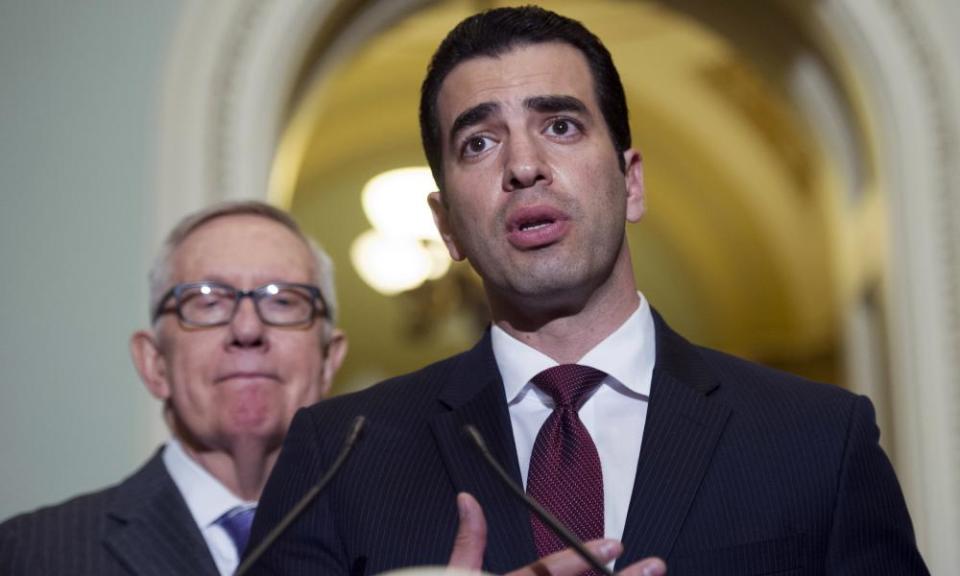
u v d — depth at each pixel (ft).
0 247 16.96
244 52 17.38
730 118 33.86
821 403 6.74
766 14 19.61
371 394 7.30
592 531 6.38
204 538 9.32
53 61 17.37
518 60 6.99
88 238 16.97
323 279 10.27
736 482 6.44
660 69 32.40
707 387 6.89
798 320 36.09
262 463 9.65
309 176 37.99
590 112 6.98
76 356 16.72
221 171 17.13
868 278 19.39
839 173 20.20
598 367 6.89
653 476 6.45
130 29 17.44
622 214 7.00
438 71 7.27
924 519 17.19
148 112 17.25
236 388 9.52
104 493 9.60
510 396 6.98
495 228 6.76
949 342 17.51
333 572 6.59
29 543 9.05
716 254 38.63
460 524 5.88
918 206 17.74
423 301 35.99
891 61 17.97
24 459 16.51
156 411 16.58
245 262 9.85
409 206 34.88
